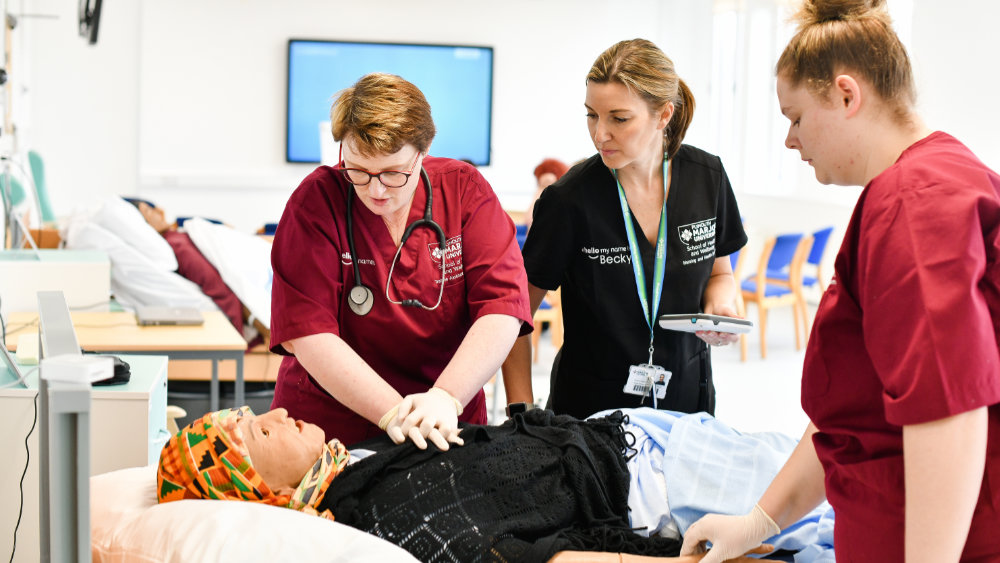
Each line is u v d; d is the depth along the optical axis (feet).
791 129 4.01
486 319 5.86
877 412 3.78
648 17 32.32
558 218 6.97
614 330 7.16
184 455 4.82
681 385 7.36
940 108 17.49
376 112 5.13
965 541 3.45
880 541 3.81
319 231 5.77
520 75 31.83
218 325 11.83
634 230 7.06
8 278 12.46
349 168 5.32
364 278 5.97
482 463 5.05
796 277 21.22
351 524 4.80
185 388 14.20
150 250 14.62
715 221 7.28
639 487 5.35
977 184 3.43
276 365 14.69
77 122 29.04
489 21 31.45
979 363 3.25
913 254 3.38
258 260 15.10
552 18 31.76
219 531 4.34
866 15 3.70
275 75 30.25
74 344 3.74
